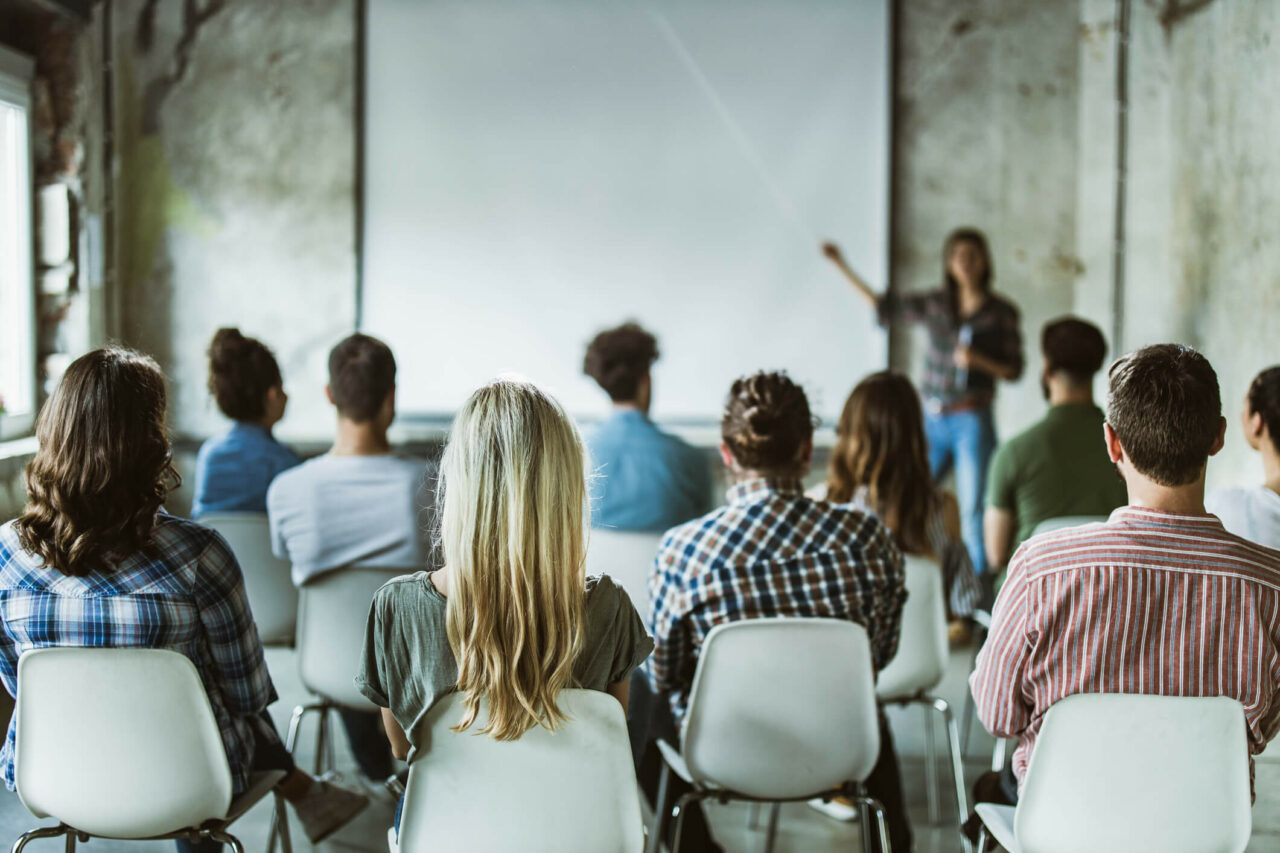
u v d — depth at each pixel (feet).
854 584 6.98
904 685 8.71
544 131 18.15
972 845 6.77
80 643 6.05
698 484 10.08
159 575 6.03
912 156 18.22
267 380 10.59
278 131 18.35
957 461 17.58
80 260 16.61
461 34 18.03
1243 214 14.73
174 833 6.10
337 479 8.74
